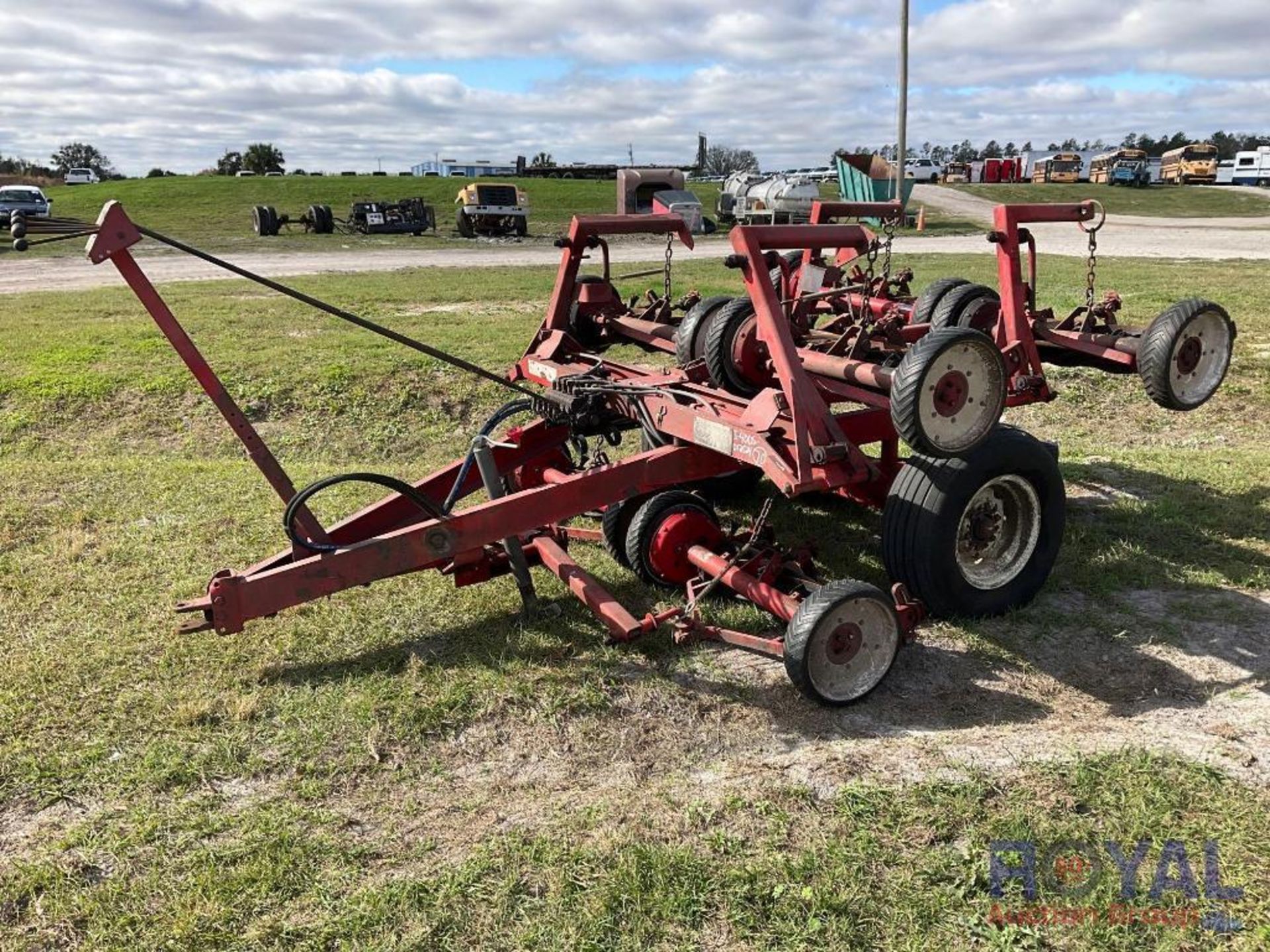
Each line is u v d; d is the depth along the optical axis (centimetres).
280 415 962
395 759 373
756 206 3606
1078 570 544
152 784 354
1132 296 1516
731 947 279
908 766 365
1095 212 552
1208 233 3234
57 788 351
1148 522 614
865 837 322
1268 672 440
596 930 284
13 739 379
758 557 466
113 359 1102
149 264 2403
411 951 278
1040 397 543
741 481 668
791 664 397
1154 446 866
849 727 402
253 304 1594
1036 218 528
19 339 1225
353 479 418
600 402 527
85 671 427
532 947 279
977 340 405
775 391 440
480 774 366
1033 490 486
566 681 425
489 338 1252
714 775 366
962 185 6125
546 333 655
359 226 3491
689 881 302
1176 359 518
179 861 315
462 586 487
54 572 535
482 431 505
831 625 398
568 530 562
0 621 475
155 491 682
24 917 294
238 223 3828
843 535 612
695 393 505
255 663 436
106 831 330
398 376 1027
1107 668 447
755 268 426
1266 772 359
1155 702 418
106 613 484
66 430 924
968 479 451
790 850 318
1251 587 525
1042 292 1591
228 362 1070
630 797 350
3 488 683
